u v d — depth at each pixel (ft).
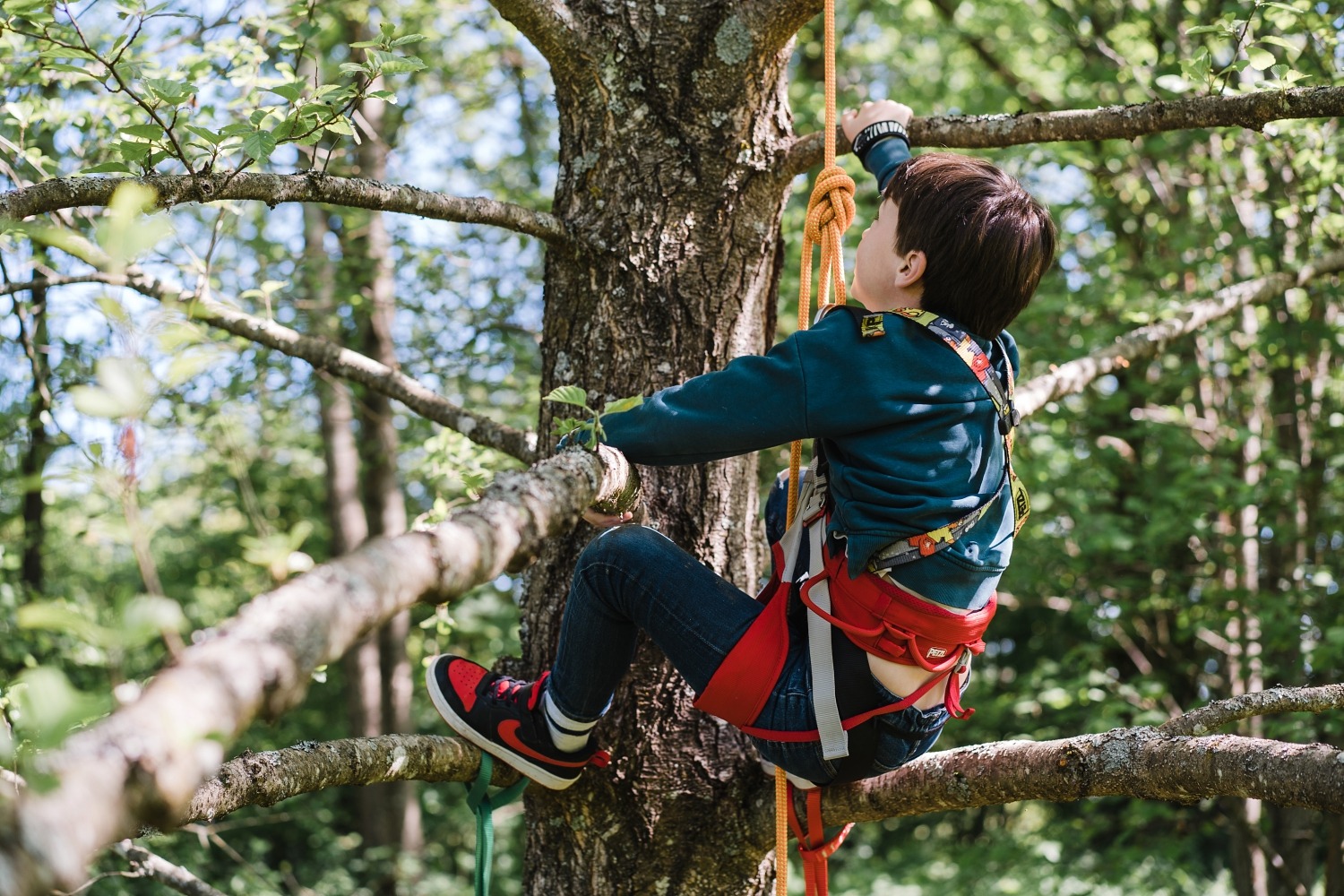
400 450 17.70
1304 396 17.87
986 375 5.81
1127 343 9.71
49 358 11.09
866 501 5.56
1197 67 7.29
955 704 5.97
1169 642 23.08
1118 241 21.15
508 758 6.56
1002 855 24.29
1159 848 21.50
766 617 5.88
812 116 18.70
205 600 35.40
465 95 21.97
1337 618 15.90
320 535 32.96
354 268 17.11
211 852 29.58
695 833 7.13
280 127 6.06
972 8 26.12
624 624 6.24
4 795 2.95
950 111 22.49
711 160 7.33
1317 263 11.02
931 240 5.90
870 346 5.70
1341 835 16.96
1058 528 19.27
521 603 7.59
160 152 6.30
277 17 10.62
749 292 7.54
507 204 7.04
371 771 6.15
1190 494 16.84
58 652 14.93
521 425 17.33
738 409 5.58
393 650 28.43
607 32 7.32
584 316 7.41
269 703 2.92
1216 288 16.81
